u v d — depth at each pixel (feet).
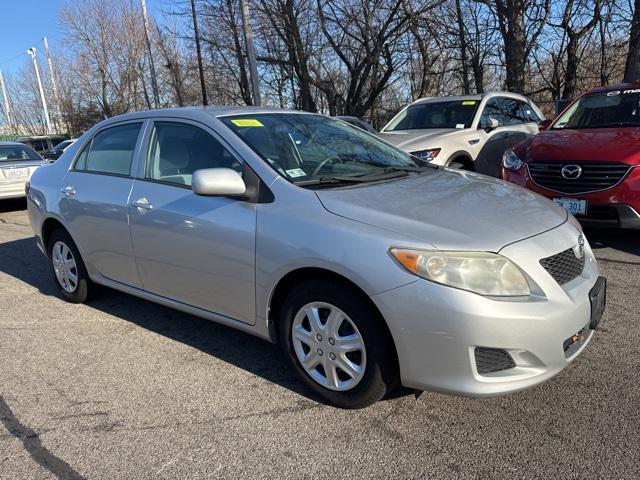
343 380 9.46
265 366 11.37
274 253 9.52
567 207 17.11
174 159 12.02
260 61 63.93
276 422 9.32
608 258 16.88
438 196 9.97
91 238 13.79
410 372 8.45
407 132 25.48
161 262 11.86
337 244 8.77
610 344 11.41
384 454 8.34
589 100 22.06
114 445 8.91
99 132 14.51
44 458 8.66
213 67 73.15
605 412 9.05
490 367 8.15
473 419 9.08
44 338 13.35
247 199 10.25
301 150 11.49
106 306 15.35
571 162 17.06
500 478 7.68
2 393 10.75
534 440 8.44
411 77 62.75
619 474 7.59
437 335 8.05
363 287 8.45
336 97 66.49
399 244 8.34
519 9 44.42
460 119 26.22
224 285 10.62
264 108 13.04
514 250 8.40
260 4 56.34
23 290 17.28
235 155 10.85
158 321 14.11
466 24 52.49
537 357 8.18
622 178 16.11
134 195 12.42
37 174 16.43
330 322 9.26
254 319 10.36
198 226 10.79
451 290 7.95
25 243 24.49
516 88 46.83
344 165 11.54
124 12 112.98
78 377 11.27
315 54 59.67
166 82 93.15
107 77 116.16
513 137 27.35
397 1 52.65
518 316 7.96
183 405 10.01
